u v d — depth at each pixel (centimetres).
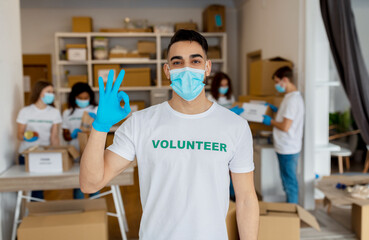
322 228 333
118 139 128
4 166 283
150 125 125
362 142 559
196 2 675
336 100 579
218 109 130
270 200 403
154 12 675
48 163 270
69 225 227
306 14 377
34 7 650
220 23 634
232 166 132
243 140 128
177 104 128
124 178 266
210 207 122
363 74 360
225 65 645
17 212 263
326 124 420
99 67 633
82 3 656
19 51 337
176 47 124
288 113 343
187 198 121
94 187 121
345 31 354
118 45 666
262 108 382
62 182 260
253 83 455
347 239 309
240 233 135
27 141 311
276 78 362
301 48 390
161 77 645
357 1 570
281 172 363
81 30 625
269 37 498
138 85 637
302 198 393
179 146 122
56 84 661
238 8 664
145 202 127
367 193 316
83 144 289
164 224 122
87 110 341
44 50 658
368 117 362
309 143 386
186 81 121
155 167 123
